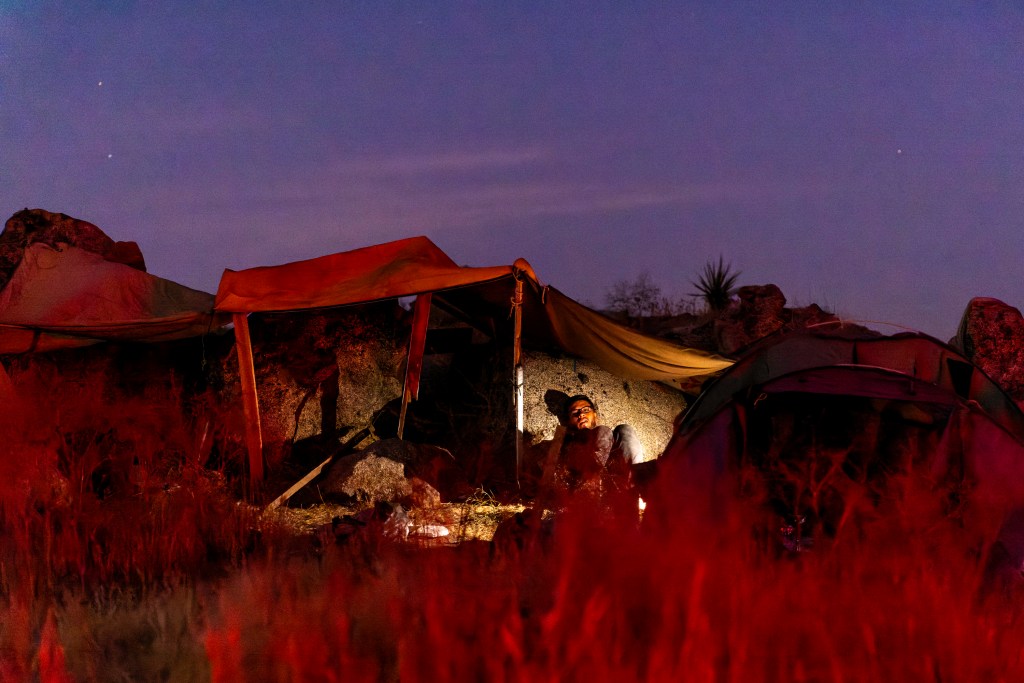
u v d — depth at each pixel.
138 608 5.09
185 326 11.18
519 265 10.50
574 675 3.89
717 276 17.91
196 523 6.96
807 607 4.52
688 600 4.39
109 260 13.70
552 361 12.38
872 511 6.04
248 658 4.14
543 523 6.47
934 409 7.23
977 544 5.79
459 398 12.88
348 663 4.00
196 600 5.19
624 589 4.71
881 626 4.36
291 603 4.84
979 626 4.42
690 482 6.61
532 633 4.40
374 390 12.57
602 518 5.88
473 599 4.70
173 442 10.50
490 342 13.12
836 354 7.14
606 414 12.22
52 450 8.13
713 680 3.76
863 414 7.32
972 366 7.08
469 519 8.31
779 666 3.91
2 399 8.97
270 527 7.41
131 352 12.20
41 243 12.67
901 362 7.21
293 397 11.95
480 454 11.16
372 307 12.97
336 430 12.13
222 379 11.88
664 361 12.06
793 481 6.61
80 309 11.94
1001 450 6.30
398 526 7.12
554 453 10.31
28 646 4.38
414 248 11.73
